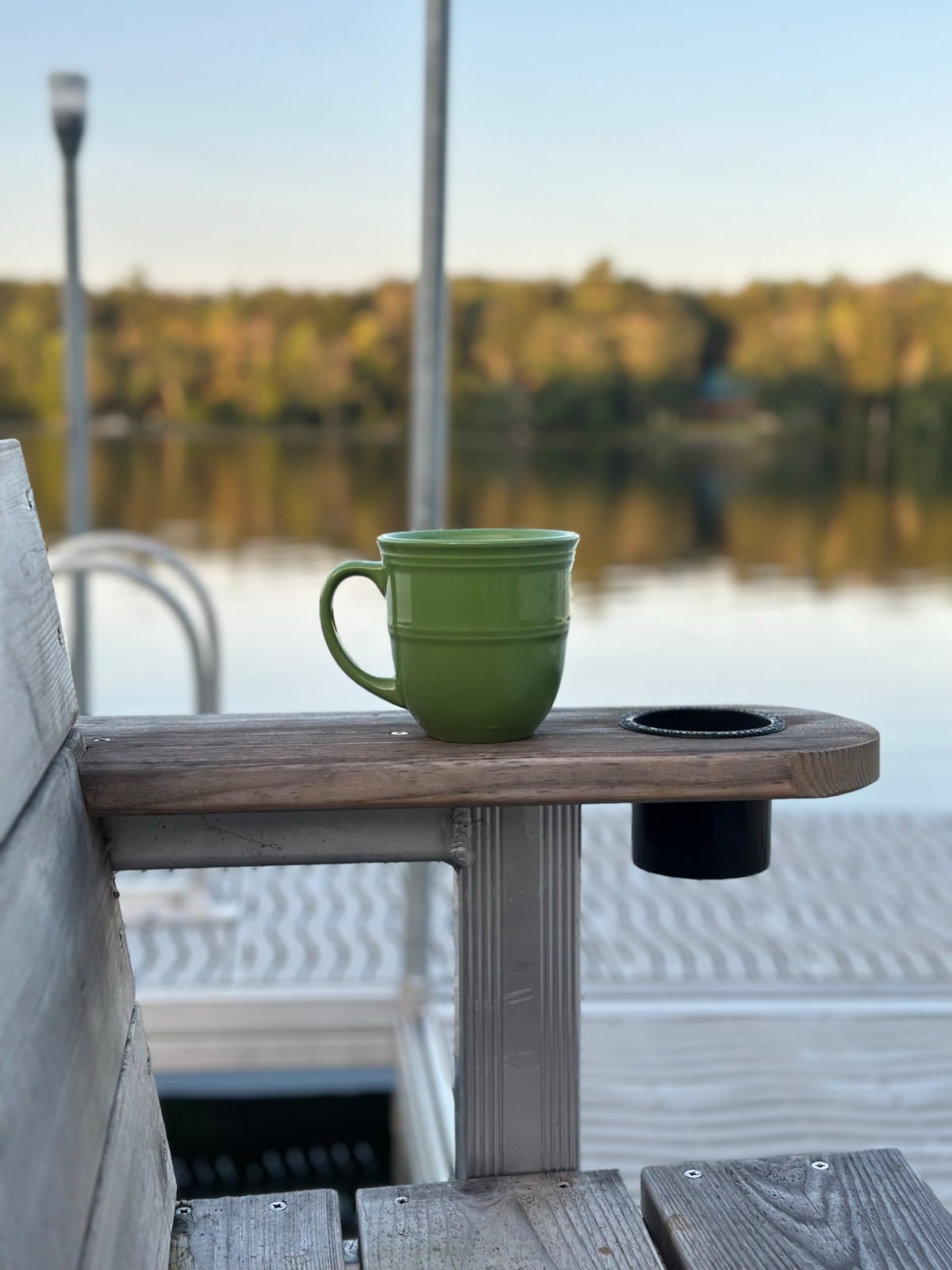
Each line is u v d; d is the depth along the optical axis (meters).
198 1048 3.13
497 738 0.95
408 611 0.94
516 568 0.92
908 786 5.98
